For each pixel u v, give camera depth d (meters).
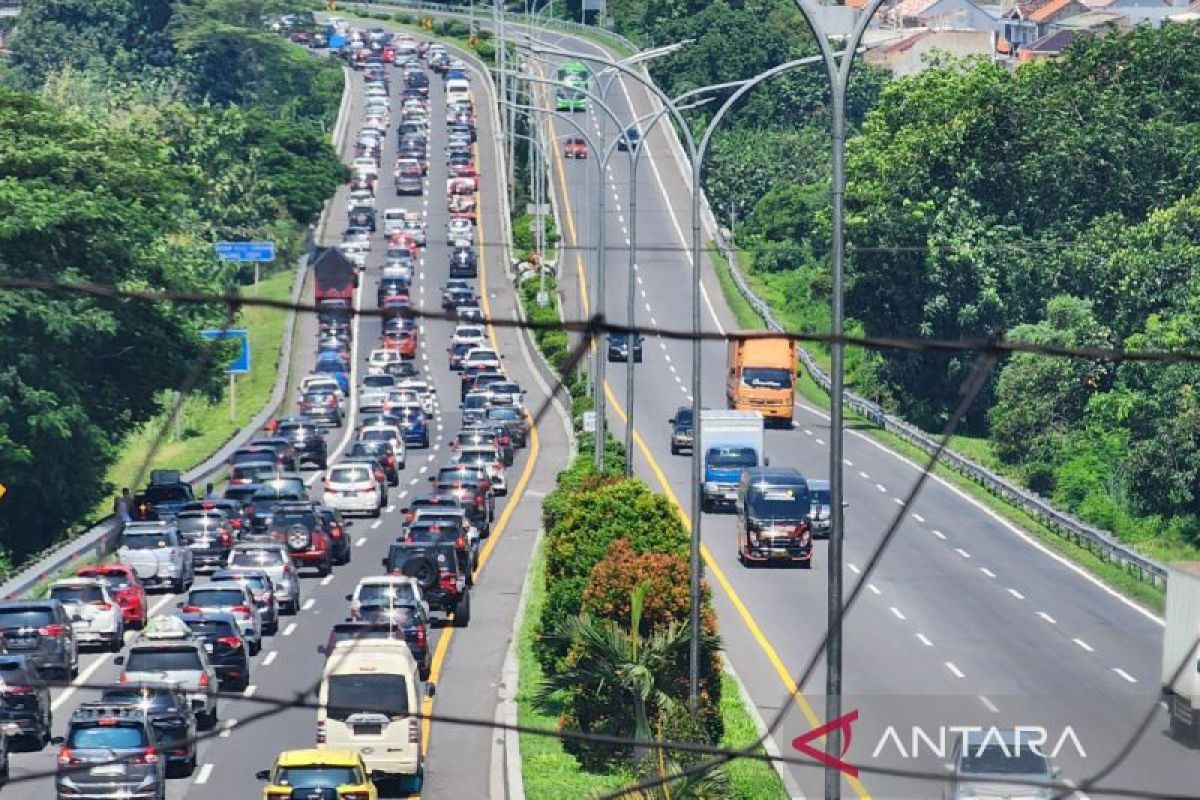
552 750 140.38
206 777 134.50
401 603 165.50
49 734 141.75
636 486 167.50
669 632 135.88
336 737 128.50
